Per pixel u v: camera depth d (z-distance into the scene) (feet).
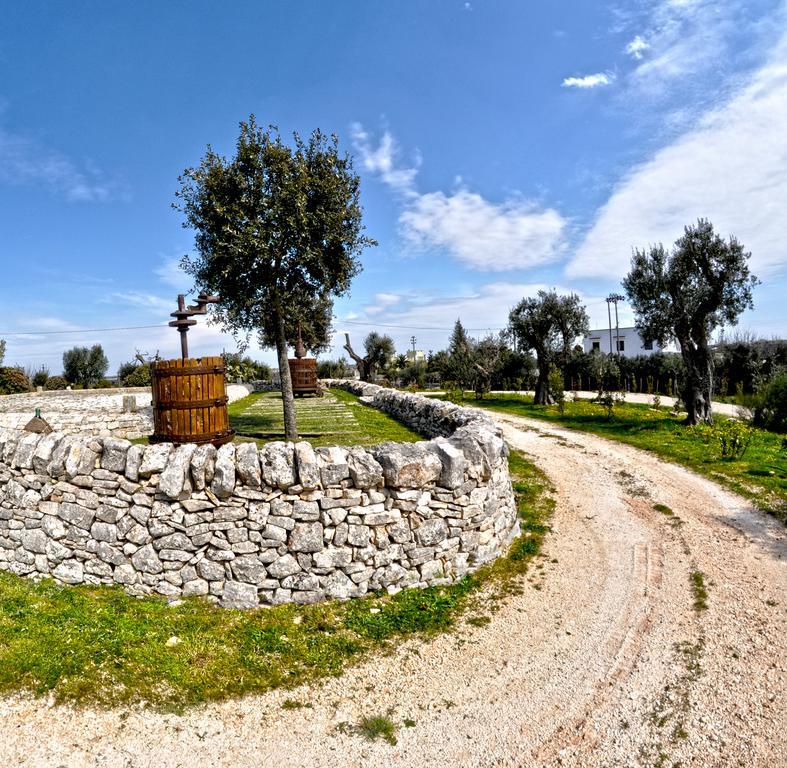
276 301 40.96
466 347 120.16
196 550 17.84
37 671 13.93
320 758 11.87
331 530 18.15
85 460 18.58
